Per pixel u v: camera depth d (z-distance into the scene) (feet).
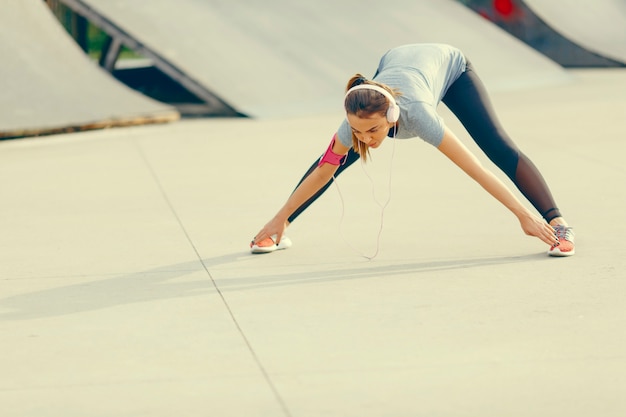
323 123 73.36
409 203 46.70
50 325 30.25
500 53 99.35
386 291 33.12
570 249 36.78
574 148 61.62
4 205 47.67
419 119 33.42
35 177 54.54
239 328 29.68
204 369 26.45
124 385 25.45
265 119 75.77
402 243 39.40
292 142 65.51
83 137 67.87
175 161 59.16
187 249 39.19
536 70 98.78
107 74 77.51
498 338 28.50
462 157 34.76
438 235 40.60
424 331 29.17
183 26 82.89
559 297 32.22
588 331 28.99
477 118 36.99
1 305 32.30
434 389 24.95
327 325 29.81
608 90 91.50
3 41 72.23
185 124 74.28
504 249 38.27
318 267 36.19
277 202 47.65
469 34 100.58
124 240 40.78
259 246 38.06
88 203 47.96
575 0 124.36
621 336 28.53
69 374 26.27
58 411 23.94
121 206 47.21
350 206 46.24
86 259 37.93
